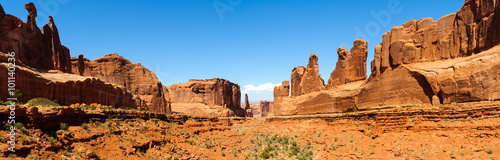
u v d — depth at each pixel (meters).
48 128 28.16
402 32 50.38
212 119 69.12
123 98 63.22
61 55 53.84
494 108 33.75
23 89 36.28
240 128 88.31
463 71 39.94
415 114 41.06
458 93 39.91
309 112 73.81
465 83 39.22
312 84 75.75
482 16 40.75
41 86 38.91
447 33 45.50
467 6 43.16
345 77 65.75
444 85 41.62
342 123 53.84
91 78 49.41
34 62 46.25
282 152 50.09
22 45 43.75
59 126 29.77
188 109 130.50
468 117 35.81
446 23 45.84
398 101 48.41
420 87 45.66
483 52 39.78
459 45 43.78
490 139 31.94
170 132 47.56
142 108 75.19
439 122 38.06
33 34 46.72
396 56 49.38
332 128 54.66
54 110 29.92
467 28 42.84
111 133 35.50
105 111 40.38
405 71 47.91
